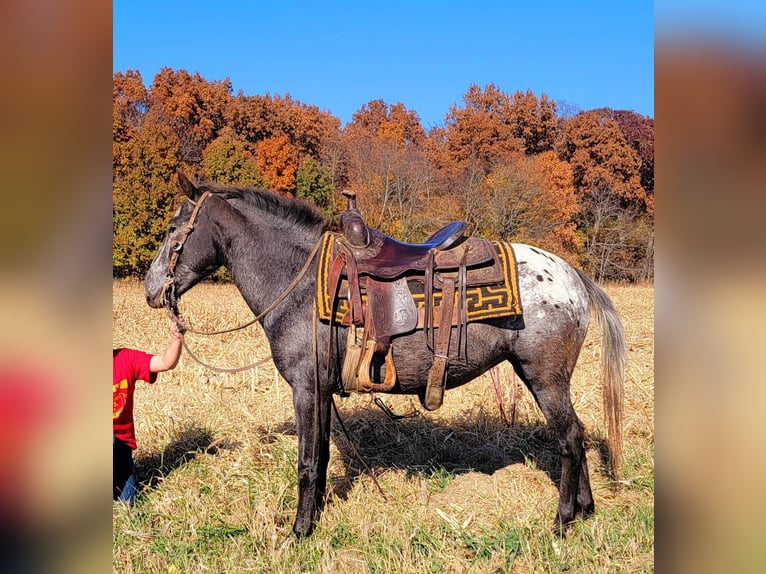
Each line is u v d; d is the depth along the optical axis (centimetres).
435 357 361
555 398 373
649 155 3397
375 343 356
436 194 3025
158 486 438
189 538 373
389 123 4050
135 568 346
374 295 362
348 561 354
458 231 376
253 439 505
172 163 2758
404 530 378
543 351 368
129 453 420
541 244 2944
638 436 526
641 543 357
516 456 498
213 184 409
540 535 372
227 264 402
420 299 365
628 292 2212
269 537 371
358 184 3028
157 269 404
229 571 343
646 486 429
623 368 388
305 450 376
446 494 433
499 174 2927
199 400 621
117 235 2670
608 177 3186
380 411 561
